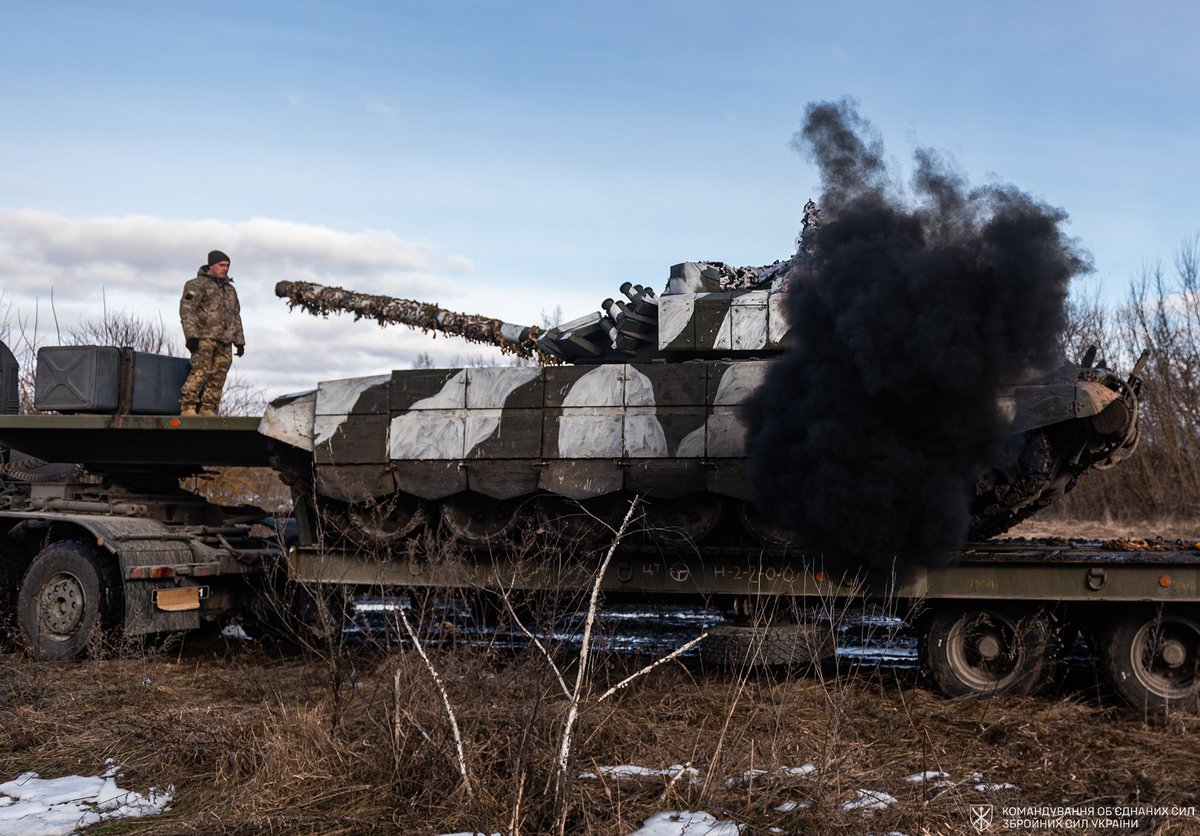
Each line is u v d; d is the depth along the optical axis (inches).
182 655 410.9
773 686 319.6
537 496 360.5
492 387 359.3
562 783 202.8
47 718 289.4
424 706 248.1
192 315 434.0
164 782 240.2
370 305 448.1
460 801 212.5
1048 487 359.9
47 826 212.1
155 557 400.2
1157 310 1334.9
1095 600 321.1
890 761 253.3
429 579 369.1
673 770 236.4
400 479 366.3
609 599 378.3
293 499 400.5
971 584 329.4
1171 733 290.2
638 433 345.7
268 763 236.8
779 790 225.3
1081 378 338.0
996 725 291.3
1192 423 1275.8
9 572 426.0
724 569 348.5
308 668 352.2
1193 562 312.2
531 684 262.4
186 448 429.7
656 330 385.4
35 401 420.2
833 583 339.3
